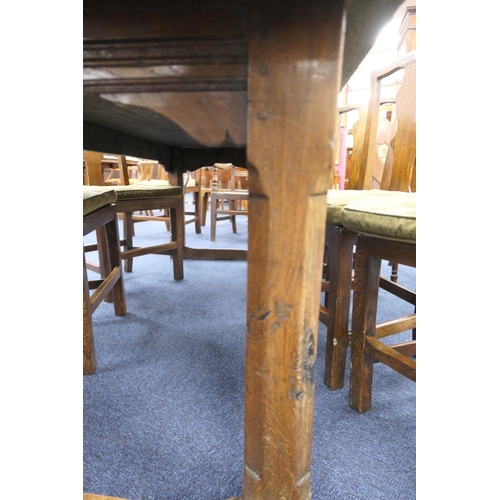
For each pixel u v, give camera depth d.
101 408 0.87
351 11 0.37
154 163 3.21
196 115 0.36
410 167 1.04
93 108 0.59
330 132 0.33
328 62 0.32
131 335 1.27
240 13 0.33
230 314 1.47
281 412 0.39
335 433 0.80
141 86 0.36
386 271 2.16
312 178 0.34
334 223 0.92
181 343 1.21
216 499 0.63
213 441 0.77
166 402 0.90
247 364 0.40
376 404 0.91
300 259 0.35
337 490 0.65
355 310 0.85
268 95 0.33
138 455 0.73
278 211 0.35
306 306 0.37
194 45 0.35
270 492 0.41
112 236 1.33
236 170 3.82
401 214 0.68
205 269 2.16
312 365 0.39
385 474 0.69
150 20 0.35
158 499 0.63
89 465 0.70
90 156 1.33
